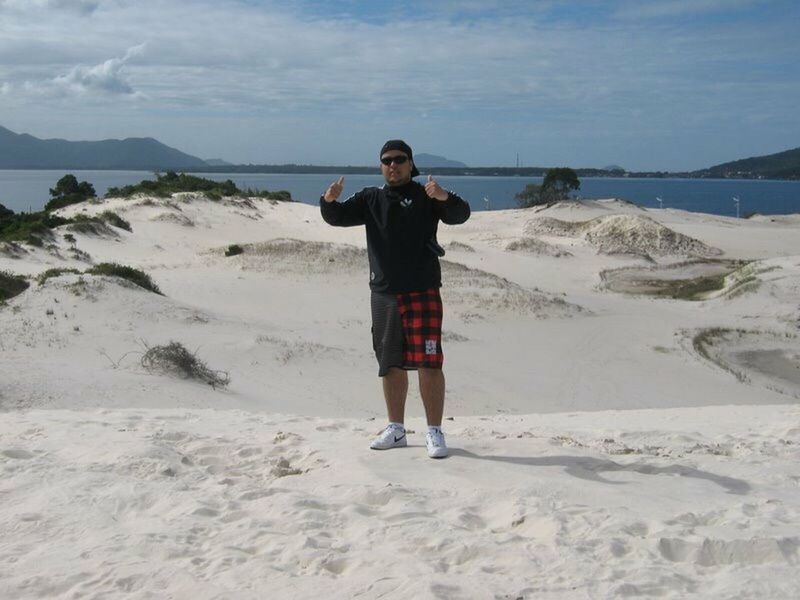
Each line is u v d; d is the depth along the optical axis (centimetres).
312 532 411
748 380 2653
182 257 4438
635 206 9538
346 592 331
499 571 351
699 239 7112
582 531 397
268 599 329
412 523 416
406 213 559
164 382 1775
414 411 1906
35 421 809
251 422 852
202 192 6894
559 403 2181
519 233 7138
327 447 616
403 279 565
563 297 3909
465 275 3834
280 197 8338
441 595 318
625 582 329
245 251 4188
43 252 3994
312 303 3297
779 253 6512
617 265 5569
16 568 374
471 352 2677
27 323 2223
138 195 6625
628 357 2819
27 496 490
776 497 474
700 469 549
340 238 5756
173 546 391
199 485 513
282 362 2223
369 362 2359
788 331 3412
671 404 2277
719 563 361
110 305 2453
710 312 3819
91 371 1773
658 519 415
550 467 532
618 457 575
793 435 812
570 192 10175
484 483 495
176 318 2503
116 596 338
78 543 405
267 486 512
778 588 320
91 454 602
